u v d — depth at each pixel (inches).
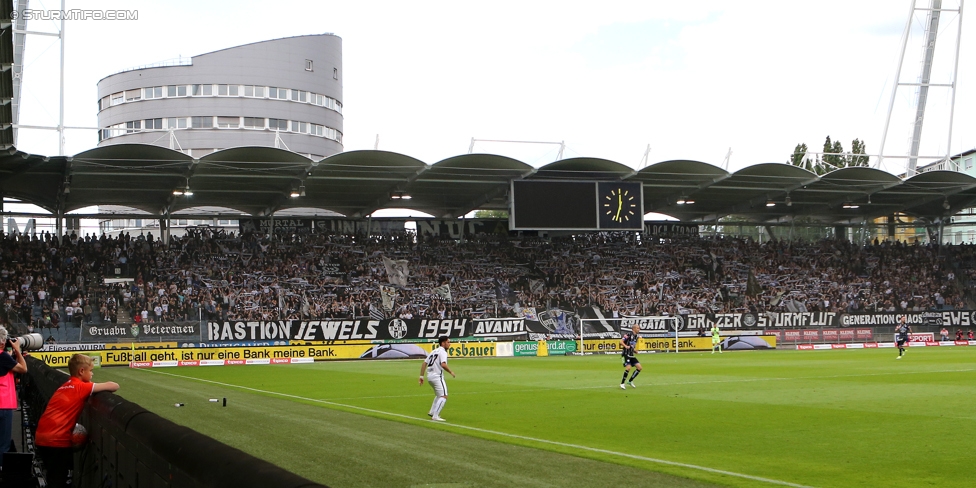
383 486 403.5
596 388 995.3
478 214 3597.4
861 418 664.4
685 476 428.8
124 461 282.2
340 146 3671.3
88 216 2148.1
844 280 2504.9
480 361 1712.6
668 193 2299.5
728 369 1322.6
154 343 1736.0
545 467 455.8
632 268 2440.9
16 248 2003.0
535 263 2401.6
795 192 2269.9
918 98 2522.1
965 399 807.1
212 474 188.4
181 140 3297.2
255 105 3353.8
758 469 448.1
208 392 1008.2
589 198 2032.5
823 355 1777.8
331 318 2030.0
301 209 2608.3
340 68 3681.1
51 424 364.5
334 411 773.9
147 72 3326.8
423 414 744.3
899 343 1649.9
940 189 2235.5
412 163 1833.2
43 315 1845.5
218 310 2001.7
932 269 2576.3
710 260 2513.5
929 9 2450.8
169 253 2158.0
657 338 2101.4
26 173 1740.9
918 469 445.7
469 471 443.5
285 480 163.8
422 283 2255.2
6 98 1170.0
